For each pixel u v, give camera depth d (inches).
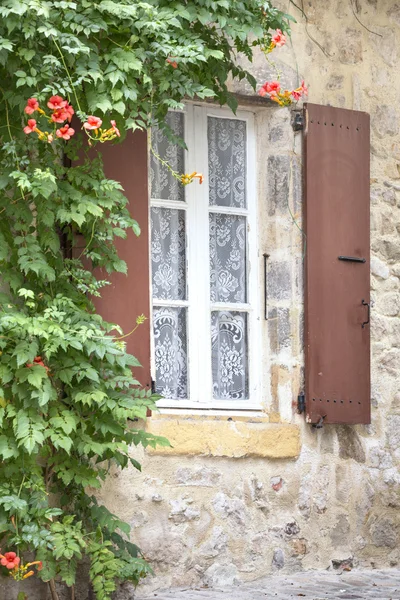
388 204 318.3
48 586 250.1
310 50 307.0
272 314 298.2
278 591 272.4
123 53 237.6
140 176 271.1
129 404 241.3
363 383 302.8
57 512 233.8
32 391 231.3
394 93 321.7
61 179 251.0
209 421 278.8
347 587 279.6
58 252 245.3
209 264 293.7
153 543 268.2
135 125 240.7
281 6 303.1
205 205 293.6
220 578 277.3
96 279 262.7
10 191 246.5
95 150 263.0
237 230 299.1
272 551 287.1
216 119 297.7
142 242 270.4
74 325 237.0
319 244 299.0
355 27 316.2
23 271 244.2
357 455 305.0
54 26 234.1
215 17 248.5
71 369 238.1
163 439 247.8
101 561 241.4
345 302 301.7
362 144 308.0
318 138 301.0
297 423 294.7
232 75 270.4
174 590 269.6
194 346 288.5
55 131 232.7
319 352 296.5
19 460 236.1
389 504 309.3
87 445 238.7
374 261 314.0
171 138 254.4
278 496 289.6
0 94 240.4
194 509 275.0
